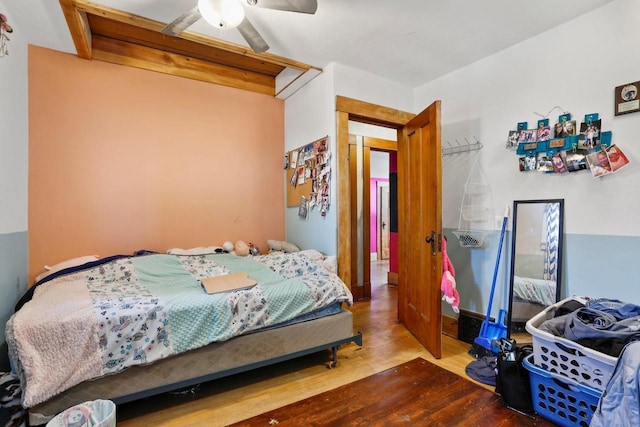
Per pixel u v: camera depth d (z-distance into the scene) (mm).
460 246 3043
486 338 2561
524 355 1954
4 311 2086
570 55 2297
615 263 2094
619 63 2070
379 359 2523
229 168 3545
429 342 2633
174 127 3236
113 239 2955
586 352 1571
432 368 2369
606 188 2139
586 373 1588
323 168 3041
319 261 2807
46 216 2672
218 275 2527
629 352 1337
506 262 2695
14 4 2092
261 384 2168
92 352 1609
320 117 3107
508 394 1878
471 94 2943
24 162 2484
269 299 2162
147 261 2643
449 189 3137
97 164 2883
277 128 3854
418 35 2471
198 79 3357
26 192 2521
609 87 2117
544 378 1762
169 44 3064
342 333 2457
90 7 2090
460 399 1968
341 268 2928
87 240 2844
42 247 2658
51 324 1558
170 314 1822
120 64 2980
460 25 2344
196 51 3205
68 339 1570
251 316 2072
